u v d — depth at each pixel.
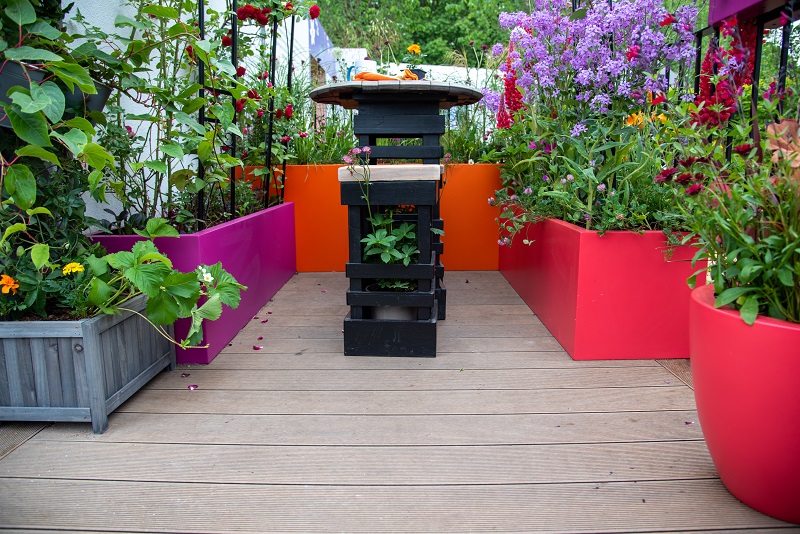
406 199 2.10
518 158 3.13
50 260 1.77
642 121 2.33
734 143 1.71
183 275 1.67
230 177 2.97
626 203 2.11
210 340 2.15
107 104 2.21
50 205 1.78
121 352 1.72
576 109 2.55
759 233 1.24
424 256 2.15
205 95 2.51
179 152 2.03
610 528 1.18
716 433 1.24
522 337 2.43
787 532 1.16
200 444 1.53
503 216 2.83
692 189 1.26
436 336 2.33
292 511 1.24
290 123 3.85
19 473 1.39
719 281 1.23
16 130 1.46
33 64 1.71
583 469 1.40
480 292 3.24
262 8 3.13
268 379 1.98
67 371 1.57
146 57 2.11
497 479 1.36
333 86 2.34
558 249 2.35
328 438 1.56
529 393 1.85
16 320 1.63
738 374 1.14
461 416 1.69
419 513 1.23
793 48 1.76
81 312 1.62
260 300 2.90
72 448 1.51
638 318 2.13
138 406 1.77
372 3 14.55
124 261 1.61
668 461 1.44
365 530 1.17
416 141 4.43
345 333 2.20
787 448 1.10
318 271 3.87
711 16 2.08
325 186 3.77
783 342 1.06
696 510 1.24
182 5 2.44
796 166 1.15
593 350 2.14
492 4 14.32
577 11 2.40
